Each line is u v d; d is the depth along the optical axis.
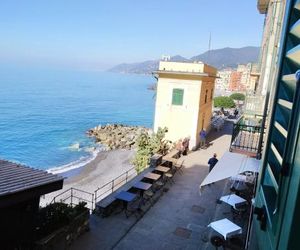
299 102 2.01
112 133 46.84
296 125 2.01
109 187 22.31
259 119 15.44
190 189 16.05
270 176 2.76
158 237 11.30
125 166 29.17
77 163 32.47
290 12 2.66
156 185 15.93
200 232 11.77
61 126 58.81
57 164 33.47
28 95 122.94
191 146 24.62
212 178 9.16
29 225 8.68
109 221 12.20
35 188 7.96
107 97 134.50
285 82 2.66
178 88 24.56
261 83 21.39
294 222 1.74
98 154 35.22
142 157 20.77
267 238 2.47
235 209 12.32
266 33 22.56
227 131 32.88
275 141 2.85
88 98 125.38
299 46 2.09
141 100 127.75
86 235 11.07
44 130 54.12
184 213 13.28
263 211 2.74
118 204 13.52
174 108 24.91
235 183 14.87
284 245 1.83
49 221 9.79
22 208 8.38
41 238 9.16
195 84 24.06
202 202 14.49
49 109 85.62
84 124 62.25
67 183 24.22
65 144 42.69
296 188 1.76
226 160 10.57
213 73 29.38
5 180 7.95
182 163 20.45
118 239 10.97
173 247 10.70
